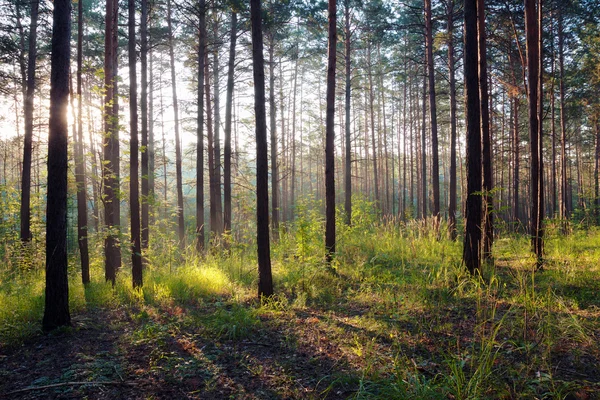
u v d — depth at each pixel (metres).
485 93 10.31
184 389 4.32
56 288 6.46
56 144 6.39
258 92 7.84
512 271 8.60
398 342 5.03
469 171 8.20
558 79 21.56
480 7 10.52
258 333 6.07
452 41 17.20
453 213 15.62
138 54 14.51
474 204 8.13
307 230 11.97
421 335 5.39
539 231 8.84
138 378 4.61
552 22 19.83
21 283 10.47
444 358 4.55
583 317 5.41
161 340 5.77
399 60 29.36
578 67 23.81
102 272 12.88
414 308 6.53
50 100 6.34
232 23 15.30
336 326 6.12
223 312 6.79
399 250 11.73
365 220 15.89
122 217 24.12
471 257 8.10
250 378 4.54
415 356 4.73
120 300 8.48
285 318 6.76
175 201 28.22
